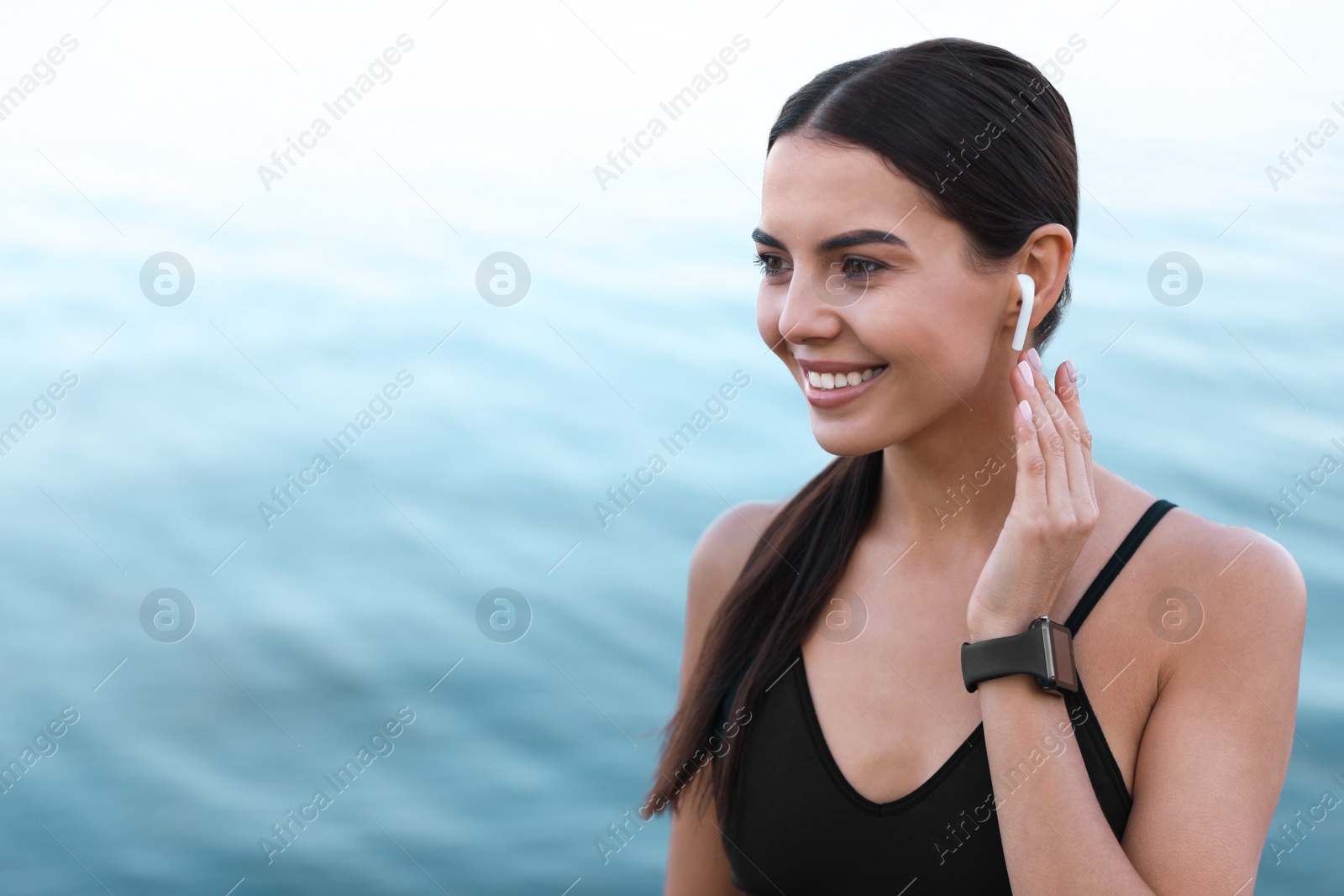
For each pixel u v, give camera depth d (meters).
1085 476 1.89
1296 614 1.93
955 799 1.94
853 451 1.94
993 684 1.87
